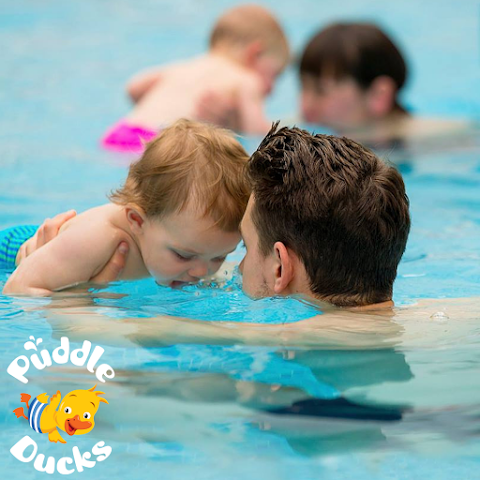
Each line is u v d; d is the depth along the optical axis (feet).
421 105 41.42
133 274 18.37
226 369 12.60
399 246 14.99
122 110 37.73
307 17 58.54
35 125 34.96
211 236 17.19
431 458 10.30
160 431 10.94
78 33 54.39
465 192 26.78
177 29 55.72
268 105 41.60
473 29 56.13
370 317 14.67
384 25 57.36
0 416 11.32
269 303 15.15
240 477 9.94
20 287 17.43
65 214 19.36
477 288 17.61
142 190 17.87
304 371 12.52
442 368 12.64
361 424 10.99
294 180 14.51
